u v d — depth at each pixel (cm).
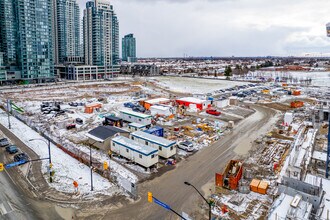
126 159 3891
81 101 8875
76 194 2928
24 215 2509
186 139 4950
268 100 9369
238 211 2659
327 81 16138
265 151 4350
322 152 3928
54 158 3891
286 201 2348
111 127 4716
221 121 6412
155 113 6925
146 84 14875
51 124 5834
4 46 13962
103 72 19438
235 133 5388
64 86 13350
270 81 15950
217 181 3167
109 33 19775
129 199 2850
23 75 13938
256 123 6225
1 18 13662
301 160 3425
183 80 17750
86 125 5875
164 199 2864
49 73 15012
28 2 13550
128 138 4222
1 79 13162
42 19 14262
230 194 2994
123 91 11919
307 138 4422
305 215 2083
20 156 3803
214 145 4653
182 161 3925
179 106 7600
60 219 2481
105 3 19488
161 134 4938
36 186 3083
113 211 2627
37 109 7512
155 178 3362
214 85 14688
